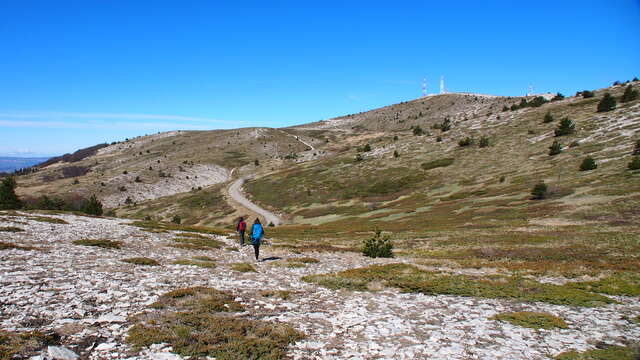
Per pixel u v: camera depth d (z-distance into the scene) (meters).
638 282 16.77
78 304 9.94
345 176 117.06
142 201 156.50
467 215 55.31
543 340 9.59
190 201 133.50
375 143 181.75
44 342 7.39
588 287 15.73
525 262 23.36
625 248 26.44
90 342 7.75
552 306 13.06
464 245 32.59
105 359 7.03
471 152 106.19
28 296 10.16
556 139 93.44
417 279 16.44
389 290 15.03
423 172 100.94
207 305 10.88
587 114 105.94
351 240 42.31
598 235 31.94
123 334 8.34
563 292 14.32
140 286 12.57
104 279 12.98
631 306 13.15
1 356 6.47
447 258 26.19
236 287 14.07
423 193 85.31
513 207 54.34
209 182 183.88
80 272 13.74
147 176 183.88
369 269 18.61
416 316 11.45
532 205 52.97
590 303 13.27
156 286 12.81
